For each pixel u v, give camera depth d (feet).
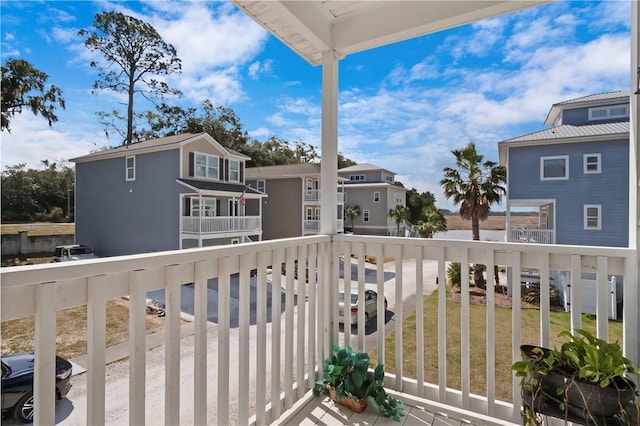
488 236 25.95
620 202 17.11
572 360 4.49
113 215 32.37
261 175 47.06
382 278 6.89
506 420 5.75
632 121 5.23
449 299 16.66
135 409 3.57
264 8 6.62
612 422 4.08
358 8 7.36
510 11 6.43
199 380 4.24
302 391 6.45
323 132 7.77
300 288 6.42
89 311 3.22
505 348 12.37
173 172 30.04
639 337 5.00
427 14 6.86
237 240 31.71
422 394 6.44
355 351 6.89
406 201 63.98
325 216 7.53
